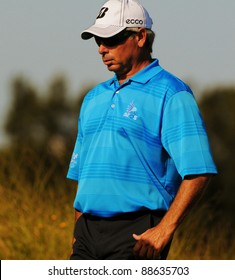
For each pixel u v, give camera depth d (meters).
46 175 23.23
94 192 12.38
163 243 11.78
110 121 12.45
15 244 20.91
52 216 21.66
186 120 12.10
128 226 12.21
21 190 22.88
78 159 13.24
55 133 75.69
